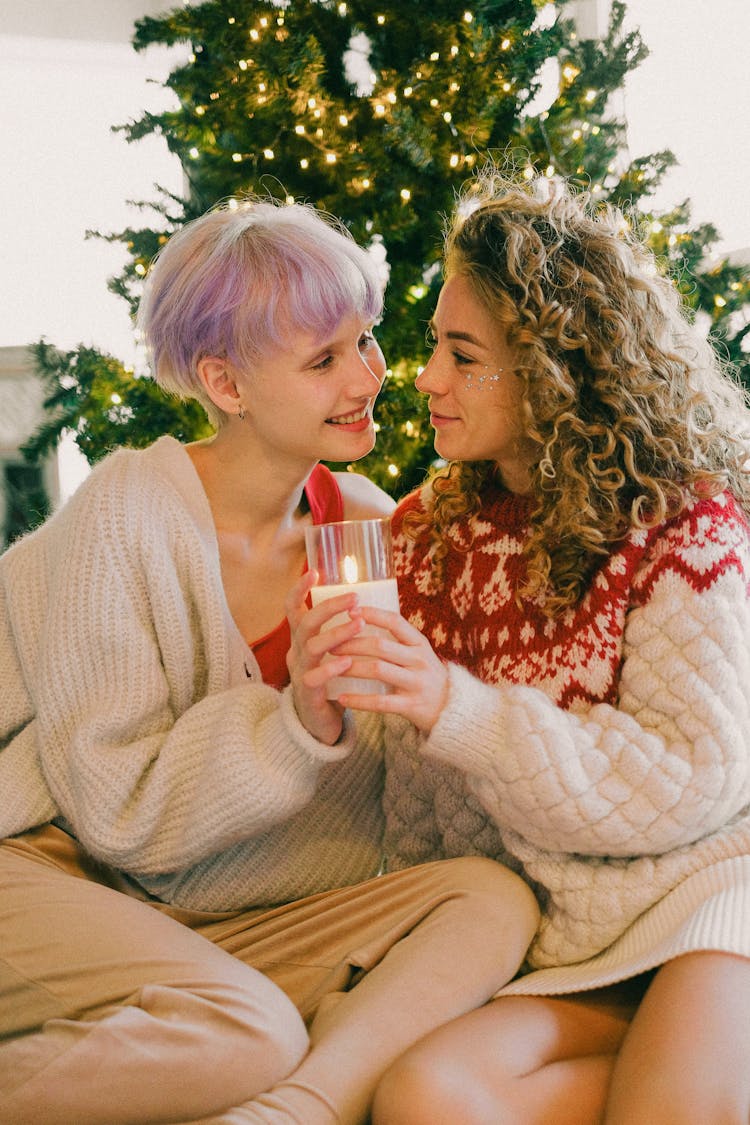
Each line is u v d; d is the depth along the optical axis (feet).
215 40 8.05
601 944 3.77
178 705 4.33
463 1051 3.21
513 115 7.88
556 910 3.91
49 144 11.57
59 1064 3.32
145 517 4.27
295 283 4.16
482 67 7.65
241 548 4.66
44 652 4.17
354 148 7.59
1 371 11.25
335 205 7.68
